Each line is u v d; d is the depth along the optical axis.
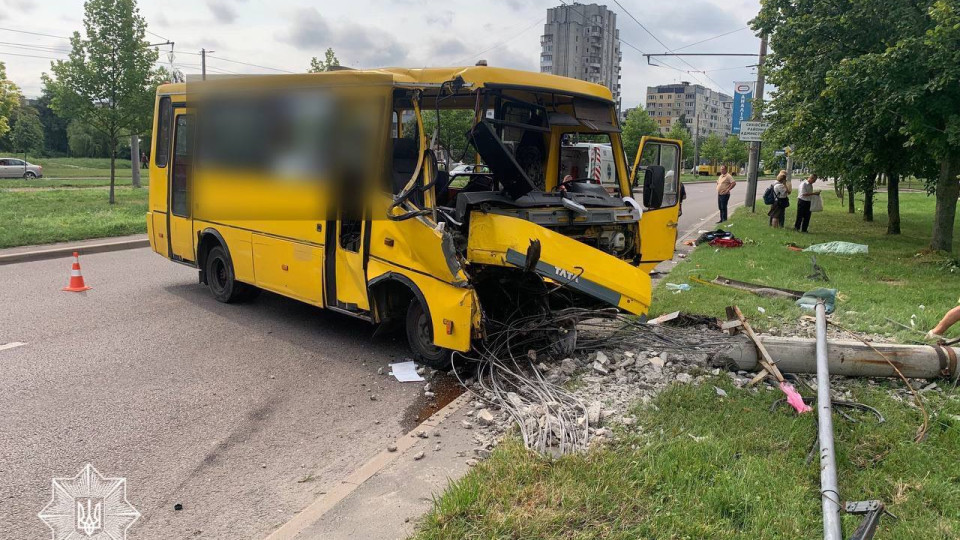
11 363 6.47
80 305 8.92
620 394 5.34
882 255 13.89
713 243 14.97
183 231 9.59
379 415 5.39
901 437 4.50
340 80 6.72
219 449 4.73
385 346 7.31
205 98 8.70
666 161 8.12
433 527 3.41
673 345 6.34
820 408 4.43
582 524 3.43
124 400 5.61
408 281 6.22
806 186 18.42
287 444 4.83
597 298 6.05
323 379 6.23
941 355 5.47
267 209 7.88
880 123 13.77
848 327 7.57
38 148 83.06
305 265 7.42
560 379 5.72
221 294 9.20
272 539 3.46
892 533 3.38
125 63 20.47
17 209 19.64
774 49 16.28
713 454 4.13
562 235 6.19
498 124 6.38
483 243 5.85
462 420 5.05
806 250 14.42
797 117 15.63
